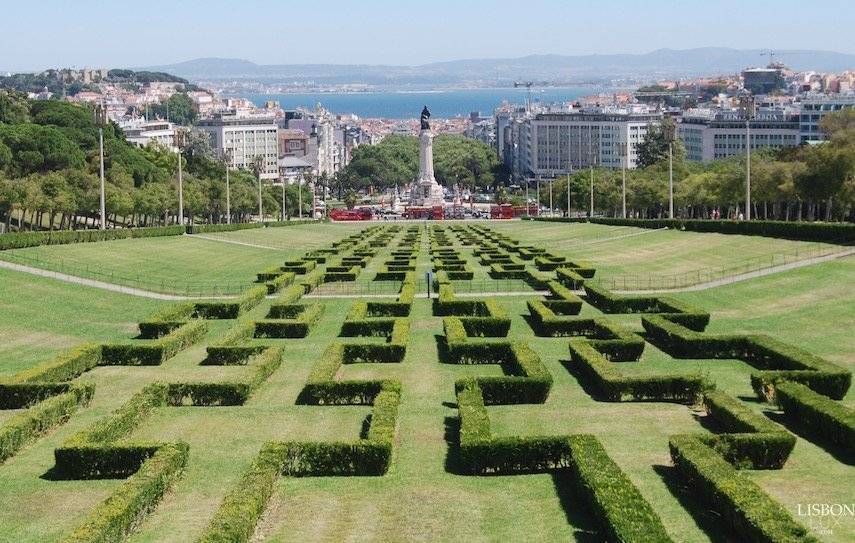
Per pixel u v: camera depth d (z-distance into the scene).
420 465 47.09
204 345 79.94
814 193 167.12
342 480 44.91
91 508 41.97
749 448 44.75
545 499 41.94
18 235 127.06
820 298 91.69
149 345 71.88
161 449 45.16
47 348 78.62
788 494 41.50
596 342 71.06
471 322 82.06
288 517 40.31
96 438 47.59
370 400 59.38
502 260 136.00
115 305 99.50
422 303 102.00
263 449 44.47
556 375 66.94
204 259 149.00
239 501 38.06
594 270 119.62
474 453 45.16
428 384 65.00
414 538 38.03
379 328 83.56
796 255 116.44
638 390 58.84
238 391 59.12
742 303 95.25
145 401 55.19
